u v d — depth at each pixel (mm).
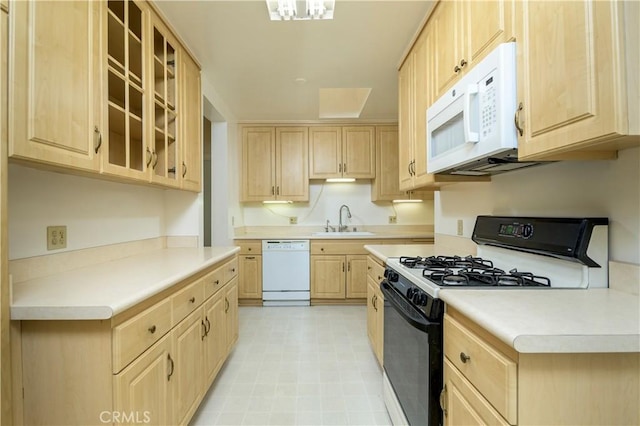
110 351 981
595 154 1049
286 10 1777
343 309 3645
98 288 1157
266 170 3996
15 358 961
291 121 3988
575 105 854
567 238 1150
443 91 1682
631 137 778
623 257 1060
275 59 2416
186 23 1960
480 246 1783
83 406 980
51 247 1431
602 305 920
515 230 1448
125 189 2012
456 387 1030
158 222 2447
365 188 4324
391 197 4020
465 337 969
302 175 4004
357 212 4316
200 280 1724
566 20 878
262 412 1785
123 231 1989
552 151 964
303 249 3762
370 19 1910
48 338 981
